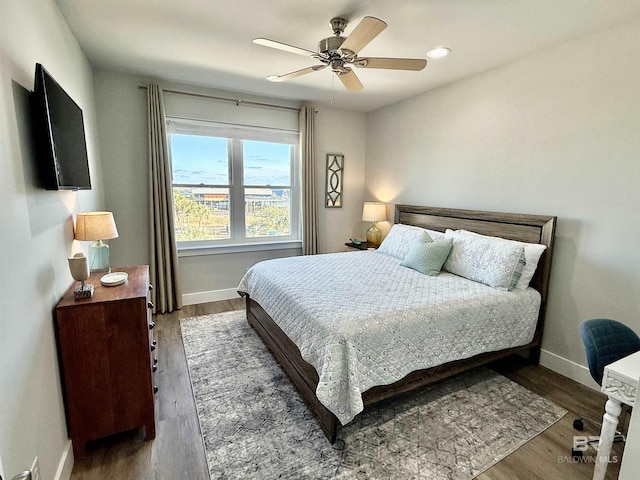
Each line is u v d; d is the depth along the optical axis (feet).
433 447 5.93
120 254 11.52
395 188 14.08
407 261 10.05
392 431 6.31
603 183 7.45
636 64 6.80
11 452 3.60
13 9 4.32
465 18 6.84
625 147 7.05
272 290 8.45
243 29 7.61
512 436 6.23
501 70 9.46
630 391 4.25
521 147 9.07
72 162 6.11
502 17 6.78
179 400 7.20
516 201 9.29
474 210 10.31
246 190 13.70
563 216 8.21
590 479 5.31
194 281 13.07
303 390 7.02
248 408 6.95
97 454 5.71
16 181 4.10
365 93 12.50
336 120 14.97
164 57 9.34
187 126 12.03
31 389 4.22
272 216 14.43
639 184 6.89
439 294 7.58
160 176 11.46
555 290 8.49
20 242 4.12
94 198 9.55
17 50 4.42
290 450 5.82
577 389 7.80
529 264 8.32
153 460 5.59
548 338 8.70
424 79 10.71
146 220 11.75
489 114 9.89
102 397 5.64
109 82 10.65
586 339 5.74
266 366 8.59
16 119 4.23
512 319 7.88
